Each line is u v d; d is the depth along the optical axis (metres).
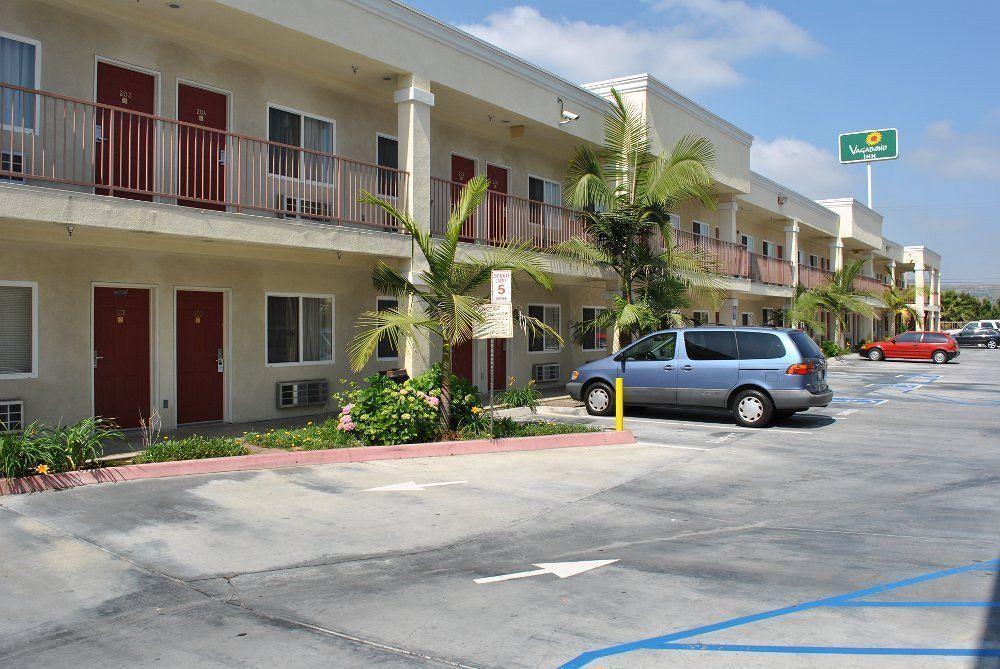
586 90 18.45
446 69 14.42
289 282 13.80
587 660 4.39
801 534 7.22
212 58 12.45
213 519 7.24
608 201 17.47
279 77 13.45
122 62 11.34
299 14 11.84
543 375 20.05
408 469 9.84
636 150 17.92
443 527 7.29
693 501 8.53
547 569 6.11
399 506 7.99
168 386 12.20
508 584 5.73
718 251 24.19
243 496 8.12
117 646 4.56
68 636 4.70
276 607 5.21
